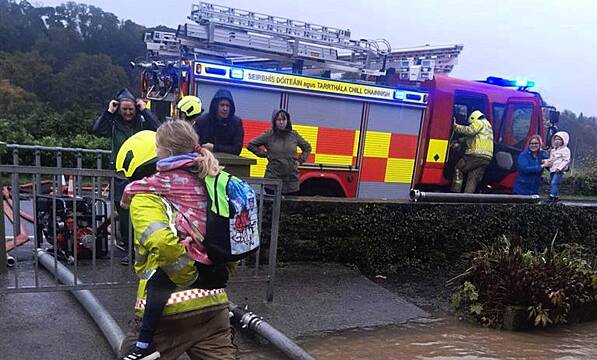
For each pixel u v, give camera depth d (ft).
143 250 7.81
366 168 29.27
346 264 19.94
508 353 14.11
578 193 68.08
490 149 32.60
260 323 12.90
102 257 17.80
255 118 25.59
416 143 30.96
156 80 26.78
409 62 32.94
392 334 14.70
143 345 7.78
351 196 29.09
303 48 29.66
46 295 14.49
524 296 16.12
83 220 17.60
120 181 16.52
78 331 12.55
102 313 12.68
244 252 8.18
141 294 8.36
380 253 20.44
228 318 8.55
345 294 17.13
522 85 37.24
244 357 12.29
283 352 12.21
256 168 25.81
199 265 7.93
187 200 7.96
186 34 26.35
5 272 15.67
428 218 21.25
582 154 79.46
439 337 14.84
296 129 26.84
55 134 54.70
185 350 8.22
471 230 22.26
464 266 19.31
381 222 20.34
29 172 12.21
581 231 25.54
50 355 11.35
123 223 17.10
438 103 31.42
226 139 20.02
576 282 16.92
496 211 22.90
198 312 8.06
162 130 8.22
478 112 32.58
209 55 27.32
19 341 11.84
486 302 16.31
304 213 19.19
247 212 8.27
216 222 7.97
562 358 14.02
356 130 28.68
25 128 53.83
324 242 19.60
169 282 7.91
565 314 16.44
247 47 27.76
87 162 43.96
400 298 17.54
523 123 35.37
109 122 17.02
